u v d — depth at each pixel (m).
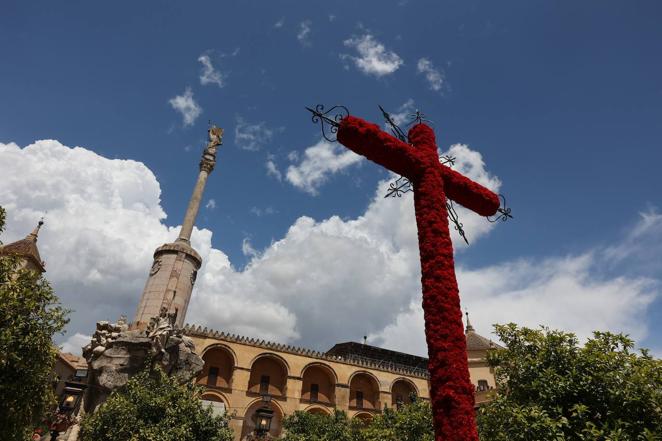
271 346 49.22
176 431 21.42
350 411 51.25
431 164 10.82
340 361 52.91
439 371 8.18
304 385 51.03
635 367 12.98
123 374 26.89
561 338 14.60
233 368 46.16
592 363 13.30
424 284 9.31
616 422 11.58
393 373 55.59
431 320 8.78
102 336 28.75
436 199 10.24
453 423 7.57
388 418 27.25
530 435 12.32
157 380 26.53
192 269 40.53
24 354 13.91
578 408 12.09
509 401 14.34
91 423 21.50
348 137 10.31
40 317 15.08
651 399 11.78
